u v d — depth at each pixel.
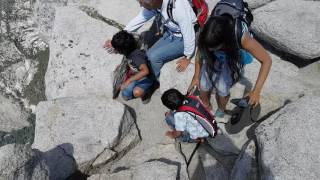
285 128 1.66
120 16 2.41
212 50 1.35
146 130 2.03
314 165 1.55
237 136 1.89
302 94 1.94
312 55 1.97
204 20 1.91
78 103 1.99
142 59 1.91
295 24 1.99
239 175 1.72
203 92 1.81
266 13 2.06
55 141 1.89
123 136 1.96
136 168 1.76
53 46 2.22
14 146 1.43
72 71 2.14
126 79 2.09
